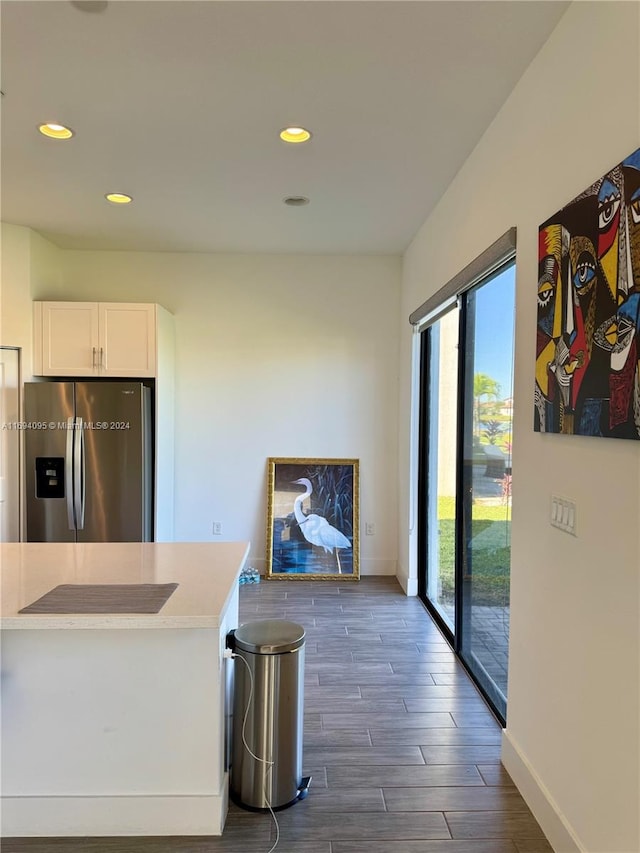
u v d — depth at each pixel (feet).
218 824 6.09
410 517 14.34
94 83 7.36
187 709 6.05
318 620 12.51
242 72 7.08
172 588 6.13
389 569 16.08
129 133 8.74
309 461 15.94
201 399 15.76
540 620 6.41
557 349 5.79
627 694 4.67
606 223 4.82
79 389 13.07
